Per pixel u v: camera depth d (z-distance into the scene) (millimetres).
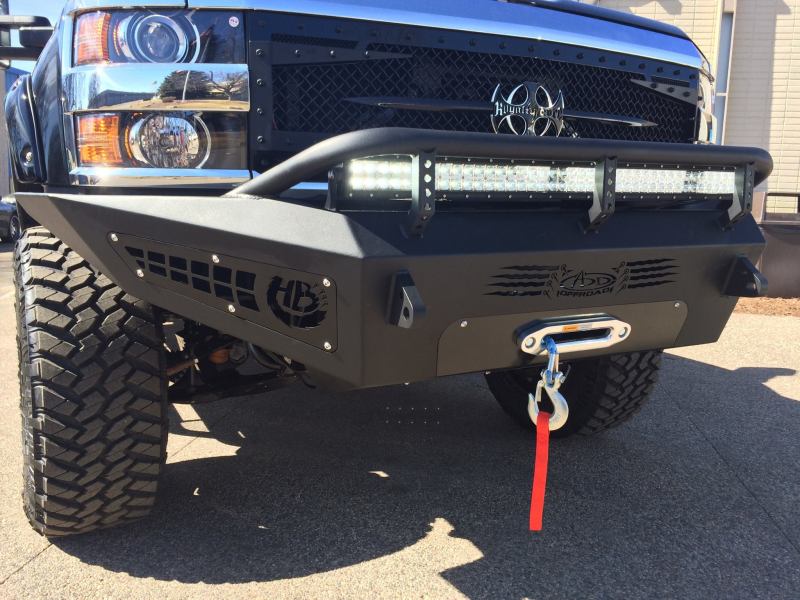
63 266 1952
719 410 3627
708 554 2174
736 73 11633
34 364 1864
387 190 1629
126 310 1939
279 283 1669
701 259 2029
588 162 1796
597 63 2252
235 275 1689
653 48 2359
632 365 2811
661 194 1920
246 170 1824
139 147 1760
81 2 1766
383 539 2234
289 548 2168
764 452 3039
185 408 3537
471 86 2068
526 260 1745
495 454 2971
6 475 2674
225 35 1782
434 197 1575
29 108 2254
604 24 2271
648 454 3000
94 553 2113
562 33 2160
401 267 1585
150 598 1891
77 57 1785
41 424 1874
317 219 1590
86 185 1776
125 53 1749
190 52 1767
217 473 2730
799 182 11789
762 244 2105
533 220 1798
